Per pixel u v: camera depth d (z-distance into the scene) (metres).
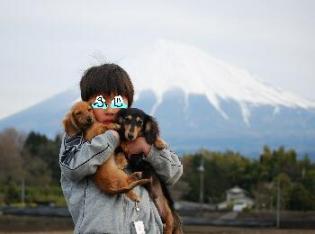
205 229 47.47
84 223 5.57
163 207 6.36
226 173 105.69
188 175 102.81
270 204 83.94
